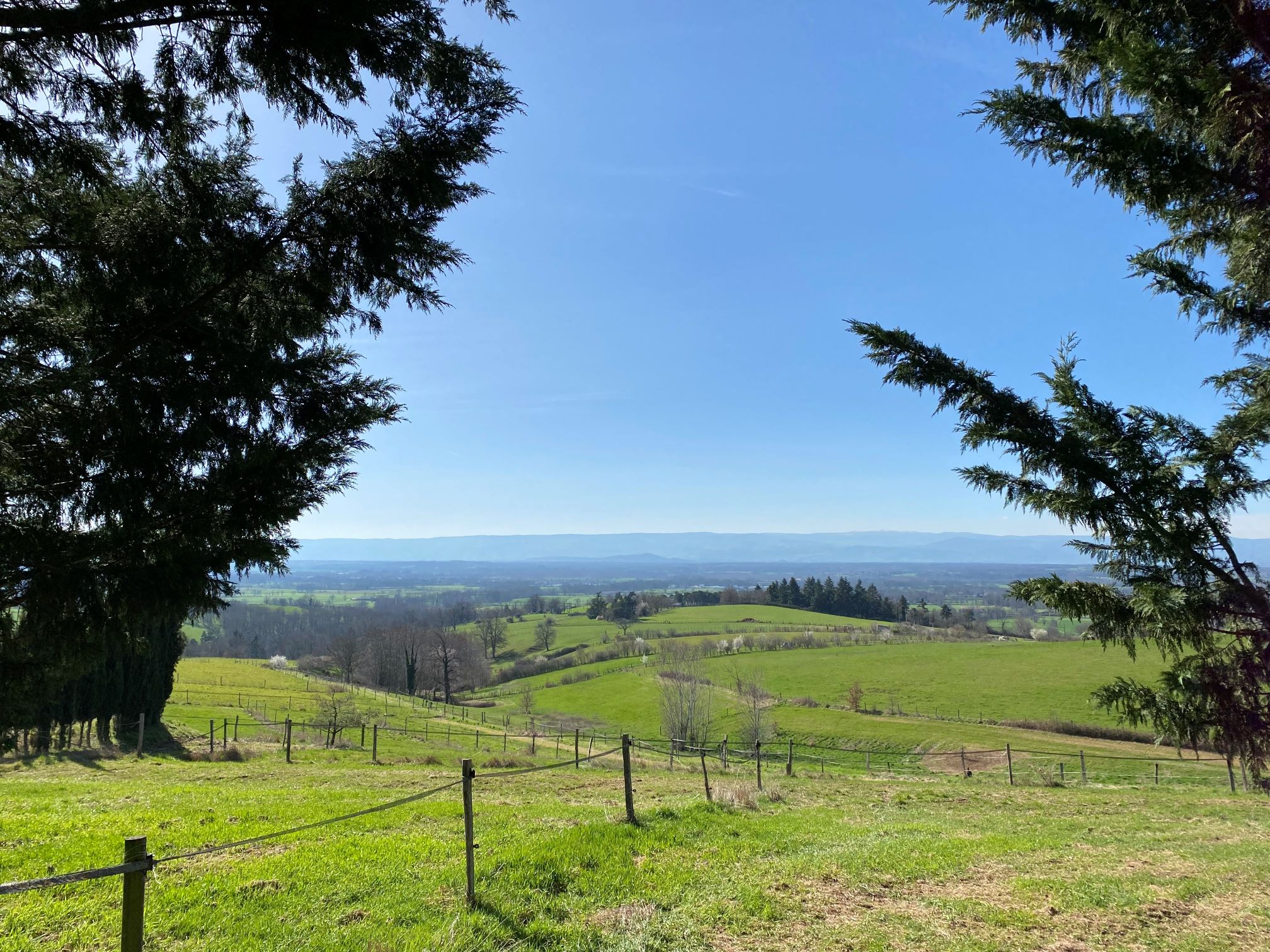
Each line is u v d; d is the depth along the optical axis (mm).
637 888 7180
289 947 5578
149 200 4938
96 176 4488
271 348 5844
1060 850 9812
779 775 22844
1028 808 15586
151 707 30297
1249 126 3357
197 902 6449
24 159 4254
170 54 4523
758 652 74500
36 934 5656
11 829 8820
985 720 44500
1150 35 3920
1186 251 4480
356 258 5254
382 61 4492
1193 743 4027
